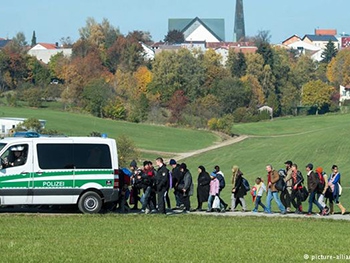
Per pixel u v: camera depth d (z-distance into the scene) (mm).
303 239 67000
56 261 53531
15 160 80750
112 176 82625
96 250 58469
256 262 55375
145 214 83938
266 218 82688
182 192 90625
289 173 90062
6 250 57406
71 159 81875
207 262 54906
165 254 57500
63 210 87125
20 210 86938
